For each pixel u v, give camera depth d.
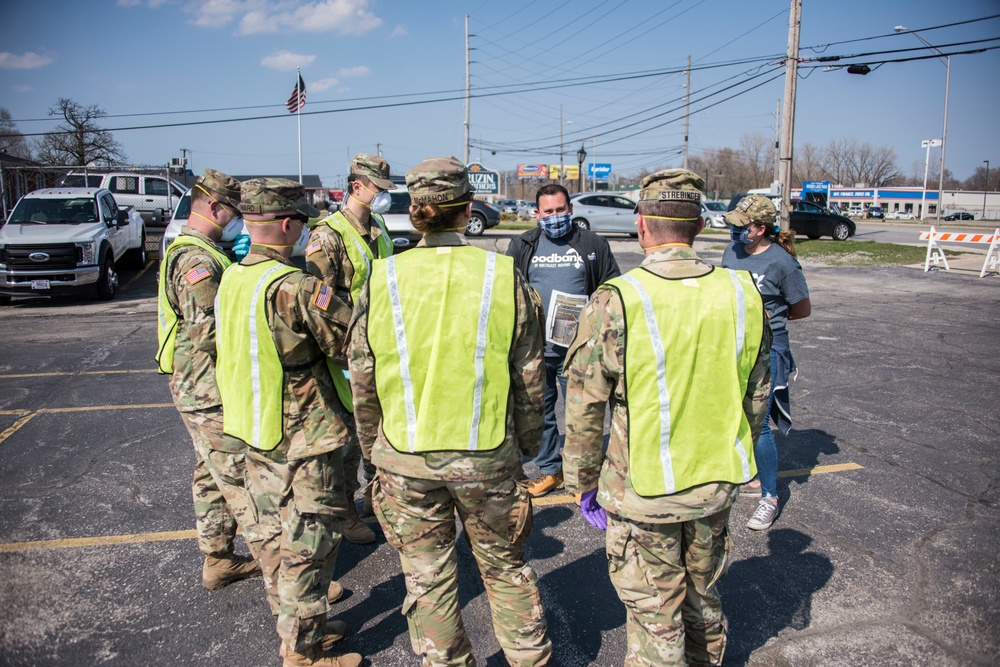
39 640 2.81
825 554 3.50
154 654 2.75
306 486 2.48
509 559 2.29
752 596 3.14
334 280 3.45
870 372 6.98
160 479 4.38
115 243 13.58
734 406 2.15
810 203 26.41
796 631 2.88
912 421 5.50
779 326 3.72
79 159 38.56
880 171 87.94
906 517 3.89
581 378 2.13
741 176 84.19
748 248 3.81
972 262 17.62
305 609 2.48
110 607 3.05
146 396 6.21
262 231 2.56
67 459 4.71
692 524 2.17
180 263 2.80
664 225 2.17
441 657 2.22
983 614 2.99
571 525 3.88
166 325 2.91
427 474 2.11
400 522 2.21
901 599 3.11
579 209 25.80
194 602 3.09
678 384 2.08
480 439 2.12
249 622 2.96
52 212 12.84
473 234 23.59
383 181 3.50
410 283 2.13
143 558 3.45
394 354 2.12
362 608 3.08
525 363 2.21
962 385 6.50
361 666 2.68
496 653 2.77
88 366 7.35
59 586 3.20
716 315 2.11
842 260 18.41
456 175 2.16
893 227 38.81
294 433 2.47
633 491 2.11
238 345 2.48
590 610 3.07
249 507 2.75
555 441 4.20
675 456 2.10
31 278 11.50
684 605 2.30
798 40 18.33
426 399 2.11
